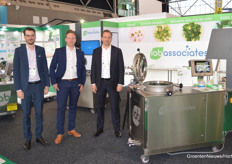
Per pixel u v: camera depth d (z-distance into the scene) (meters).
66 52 2.61
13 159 2.26
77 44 5.44
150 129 2.13
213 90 2.28
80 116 3.83
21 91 2.33
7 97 3.61
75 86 2.69
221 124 2.34
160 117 2.14
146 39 6.10
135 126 2.36
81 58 2.71
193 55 5.43
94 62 2.71
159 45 5.90
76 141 2.72
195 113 2.23
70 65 2.62
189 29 5.40
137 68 2.52
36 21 9.88
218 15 5.02
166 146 2.20
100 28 5.39
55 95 5.22
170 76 5.74
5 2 7.32
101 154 2.36
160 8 10.51
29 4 9.80
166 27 5.73
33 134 2.97
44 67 2.50
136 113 2.30
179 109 2.18
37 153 2.40
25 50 2.32
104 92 2.75
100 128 2.88
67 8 11.78
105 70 2.68
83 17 12.41
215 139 2.34
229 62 2.61
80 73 2.72
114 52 2.65
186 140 2.25
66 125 3.36
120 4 15.67
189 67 2.49
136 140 2.34
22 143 2.68
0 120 3.65
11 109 3.65
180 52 5.61
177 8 18.66
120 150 2.45
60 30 5.53
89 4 13.53
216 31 2.74
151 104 2.09
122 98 5.22
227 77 2.63
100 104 2.79
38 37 6.18
